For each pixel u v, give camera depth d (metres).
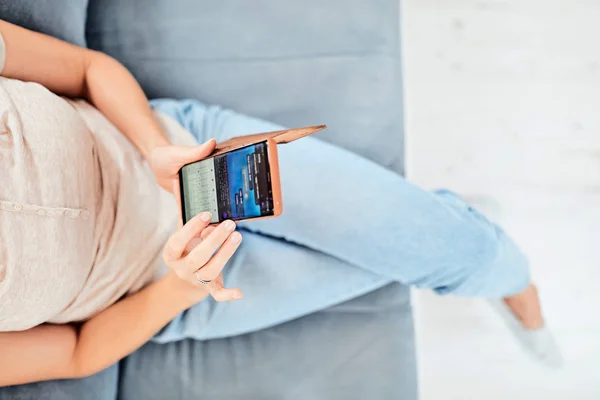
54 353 0.82
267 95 1.10
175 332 0.97
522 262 1.02
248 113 1.10
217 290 0.69
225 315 0.95
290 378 1.04
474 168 1.39
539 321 1.26
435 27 1.41
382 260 0.92
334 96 1.09
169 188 0.83
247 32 1.09
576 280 1.36
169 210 0.88
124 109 0.87
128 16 1.10
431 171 1.39
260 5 1.09
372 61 1.08
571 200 1.38
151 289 0.84
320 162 0.89
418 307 1.37
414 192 0.90
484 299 1.35
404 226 0.89
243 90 1.10
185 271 0.68
